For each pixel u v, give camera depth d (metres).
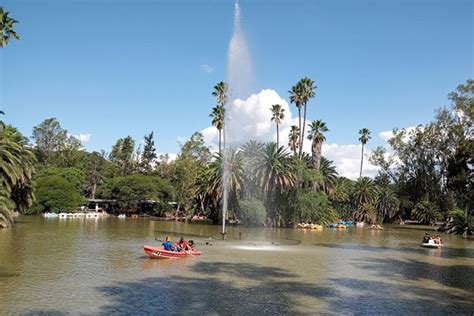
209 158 117.12
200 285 20.81
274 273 24.86
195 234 52.31
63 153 131.00
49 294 18.22
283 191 72.25
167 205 105.81
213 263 27.86
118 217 94.81
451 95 68.44
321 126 88.19
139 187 103.81
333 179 92.44
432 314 16.92
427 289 21.72
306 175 77.00
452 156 83.81
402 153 103.81
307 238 52.59
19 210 59.00
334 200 104.12
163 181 109.44
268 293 19.52
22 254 29.86
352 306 17.73
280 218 73.94
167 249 30.36
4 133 54.12
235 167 70.75
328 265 28.84
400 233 70.75
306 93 86.44
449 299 19.58
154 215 109.00
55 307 16.23
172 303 17.27
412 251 40.53
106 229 55.81
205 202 79.94
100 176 129.38
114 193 108.25
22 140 58.03
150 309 16.30
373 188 108.44
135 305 16.83
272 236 53.91
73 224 63.47
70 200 88.31
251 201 70.31
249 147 71.62
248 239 47.62
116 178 112.00
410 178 106.62
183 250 30.91
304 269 26.75
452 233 72.19
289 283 22.00
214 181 72.88
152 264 26.84
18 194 58.19
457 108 68.75
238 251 34.94
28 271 23.42
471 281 24.30
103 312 15.77
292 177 71.31
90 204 118.62
